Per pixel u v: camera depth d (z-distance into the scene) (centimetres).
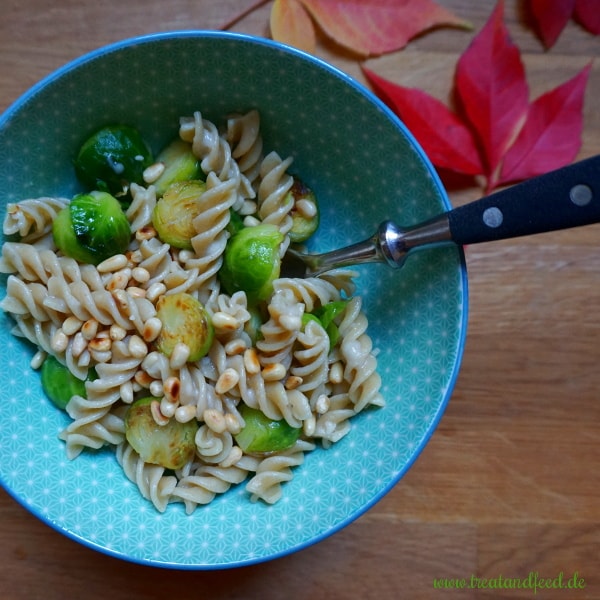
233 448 37
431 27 40
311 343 37
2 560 39
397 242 35
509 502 40
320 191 40
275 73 36
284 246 38
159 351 36
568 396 41
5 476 35
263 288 37
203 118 38
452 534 40
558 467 40
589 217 31
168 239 37
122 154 37
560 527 40
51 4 39
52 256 36
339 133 37
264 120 38
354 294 39
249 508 37
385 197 38
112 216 36
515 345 40
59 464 37
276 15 39
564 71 40
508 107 40
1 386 36
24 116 35
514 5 40
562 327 40
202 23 39
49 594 39
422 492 40
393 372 38
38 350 37
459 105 40
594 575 40
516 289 40
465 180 40
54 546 39
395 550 40
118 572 40
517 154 40
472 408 40
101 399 36
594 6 40
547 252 41
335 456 38
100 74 35
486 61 39
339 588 40
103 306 36
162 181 38
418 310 37
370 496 37
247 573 40
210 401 37
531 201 32
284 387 37
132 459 37
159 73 36
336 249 40
